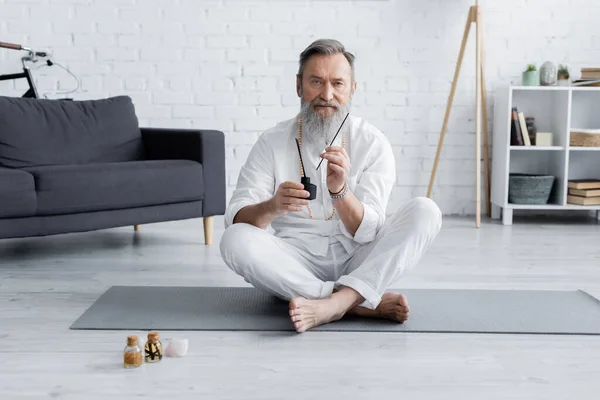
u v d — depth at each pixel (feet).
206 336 6.69
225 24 14.55
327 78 6.99
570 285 8.89
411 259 6.95
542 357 6.16
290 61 14.65
